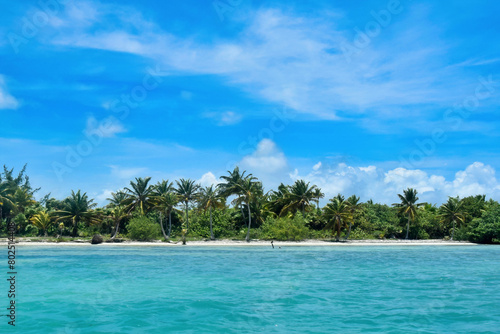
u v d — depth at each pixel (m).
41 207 88.19
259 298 18.31
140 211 79.81
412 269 31.86
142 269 31.09
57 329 12.76
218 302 17.27
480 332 12.45
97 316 14.55
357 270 30.89
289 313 15.09
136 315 14.71
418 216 99.25
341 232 89.62
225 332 12.39
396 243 83.12
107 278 25.52
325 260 40.72
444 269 31.97
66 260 39.50
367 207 102.44
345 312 15.31
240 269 31.28
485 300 17.98
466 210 99.38
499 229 81.06
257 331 12.51
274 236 80.44
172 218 89.75
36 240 72.50
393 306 16.53
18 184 96.44
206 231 84.19
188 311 15.41
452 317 14.52
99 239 72.75
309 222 88.25
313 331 12.50
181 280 24.62
